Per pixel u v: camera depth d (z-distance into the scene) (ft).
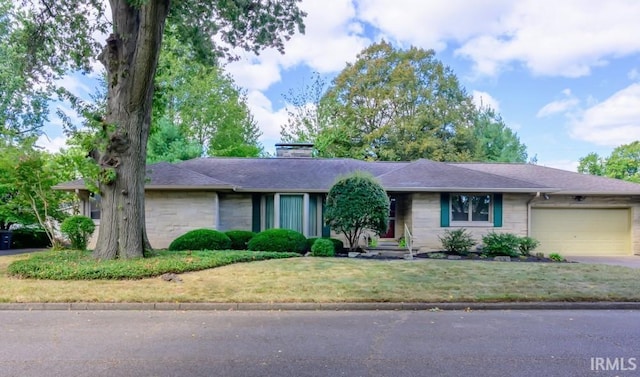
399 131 103.76
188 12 40.57
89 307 22.33
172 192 47.14
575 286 26.58
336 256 41.52
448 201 47.55
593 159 121.60
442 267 33.06
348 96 109.81
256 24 42.06
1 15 63.36
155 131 40.32
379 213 42.22
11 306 22.17
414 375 12.94
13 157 43.32
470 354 15.03
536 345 16.17
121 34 32.35
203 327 18.76
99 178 31.81
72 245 43.29
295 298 23.30
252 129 111.04
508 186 46.52
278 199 49.88
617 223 51.37
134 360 14.20
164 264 29.78
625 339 17.10
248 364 13.87
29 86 44.62
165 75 79.25
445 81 108.47
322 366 13.71
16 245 57.77
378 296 23.81
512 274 30.40
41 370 13.20
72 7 38.52
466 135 106.42
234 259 34.04
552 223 51.29
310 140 107.55
